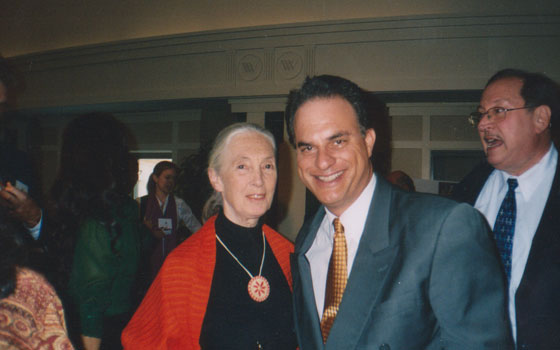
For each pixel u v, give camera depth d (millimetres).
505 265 1529
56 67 6875
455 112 6008
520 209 1571
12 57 7145
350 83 1215
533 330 1349
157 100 6301
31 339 839
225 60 5926
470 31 5070
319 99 1177
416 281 1047
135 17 6691
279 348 1390
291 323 1452
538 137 1547
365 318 1065
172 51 6160
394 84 5266
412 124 6152
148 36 6613
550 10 4836
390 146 6145
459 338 1002
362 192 1251
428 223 1083
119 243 1781
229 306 1400
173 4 6465
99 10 6914
